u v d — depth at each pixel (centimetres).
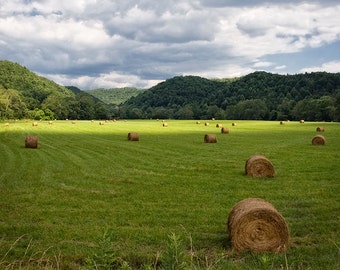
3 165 2208
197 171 2002
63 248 884
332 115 10844
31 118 13475
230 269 749
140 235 973
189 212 1204
